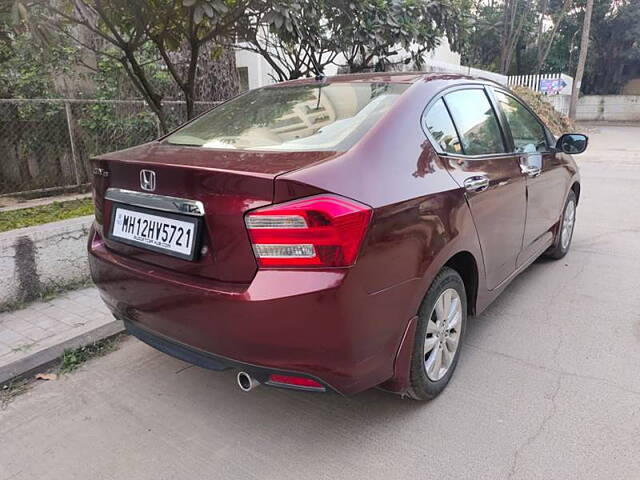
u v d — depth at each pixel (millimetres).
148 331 2529
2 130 5977
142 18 4738
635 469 2227
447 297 2740
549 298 4062
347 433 2523
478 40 28750
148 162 2354
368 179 2168
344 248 1992
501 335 3467
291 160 2176
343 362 2092
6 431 2594
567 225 4961
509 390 2828
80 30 7301
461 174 2752
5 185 6059
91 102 6105
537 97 18781
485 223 2955
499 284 3402
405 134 2496
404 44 7141
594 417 2578
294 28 5336
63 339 3359
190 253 2199
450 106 2969
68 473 2299
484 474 2225
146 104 6625
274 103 3039
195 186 2160
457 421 2580
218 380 3035
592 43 31422
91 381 3043
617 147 15625
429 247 2398
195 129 3070
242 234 2049
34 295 3975
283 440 2488
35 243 3920
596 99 29500
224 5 4387
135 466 2336
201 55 7570
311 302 1976
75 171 6262
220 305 2086
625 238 5645
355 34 6758
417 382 2549
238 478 2248
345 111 2660
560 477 2193
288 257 1998
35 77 6715
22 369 3064
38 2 4051
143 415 2711
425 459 2326
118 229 2576
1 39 4492
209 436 2533
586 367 3047
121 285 2539
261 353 2076
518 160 3533
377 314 2166
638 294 4105
